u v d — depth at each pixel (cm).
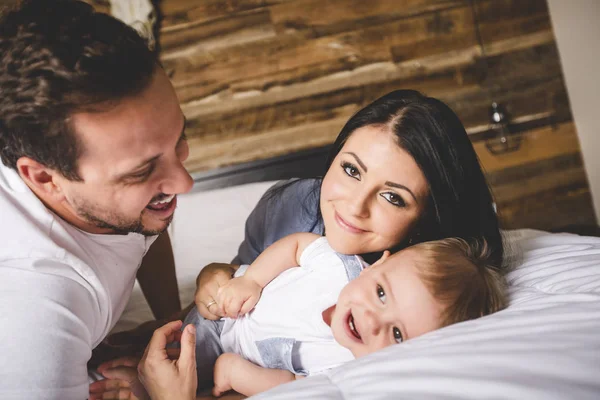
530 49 257
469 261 93
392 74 258
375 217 94
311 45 255
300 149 260
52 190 81
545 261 105
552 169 263
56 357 72
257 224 133
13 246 77
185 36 251
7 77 69
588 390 51
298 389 62
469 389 53
